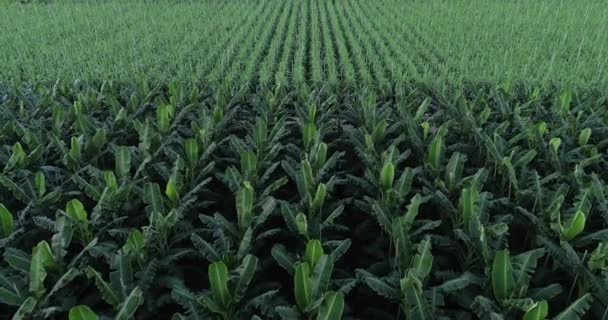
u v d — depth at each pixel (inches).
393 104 500.7
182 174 316.5
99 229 266.1
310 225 262.8
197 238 239.0
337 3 1032.2
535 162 343.9
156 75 565.9
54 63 617.9
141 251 229.0
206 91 522.0
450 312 219.9
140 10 970.7
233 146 352.2
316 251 212.8
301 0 1107.9
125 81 536.7
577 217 227.0
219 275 195.0
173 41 751.7
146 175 318.7
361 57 631.8
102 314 220.1
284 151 378.6
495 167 321.4
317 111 425.7
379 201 281.7
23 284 218.1
